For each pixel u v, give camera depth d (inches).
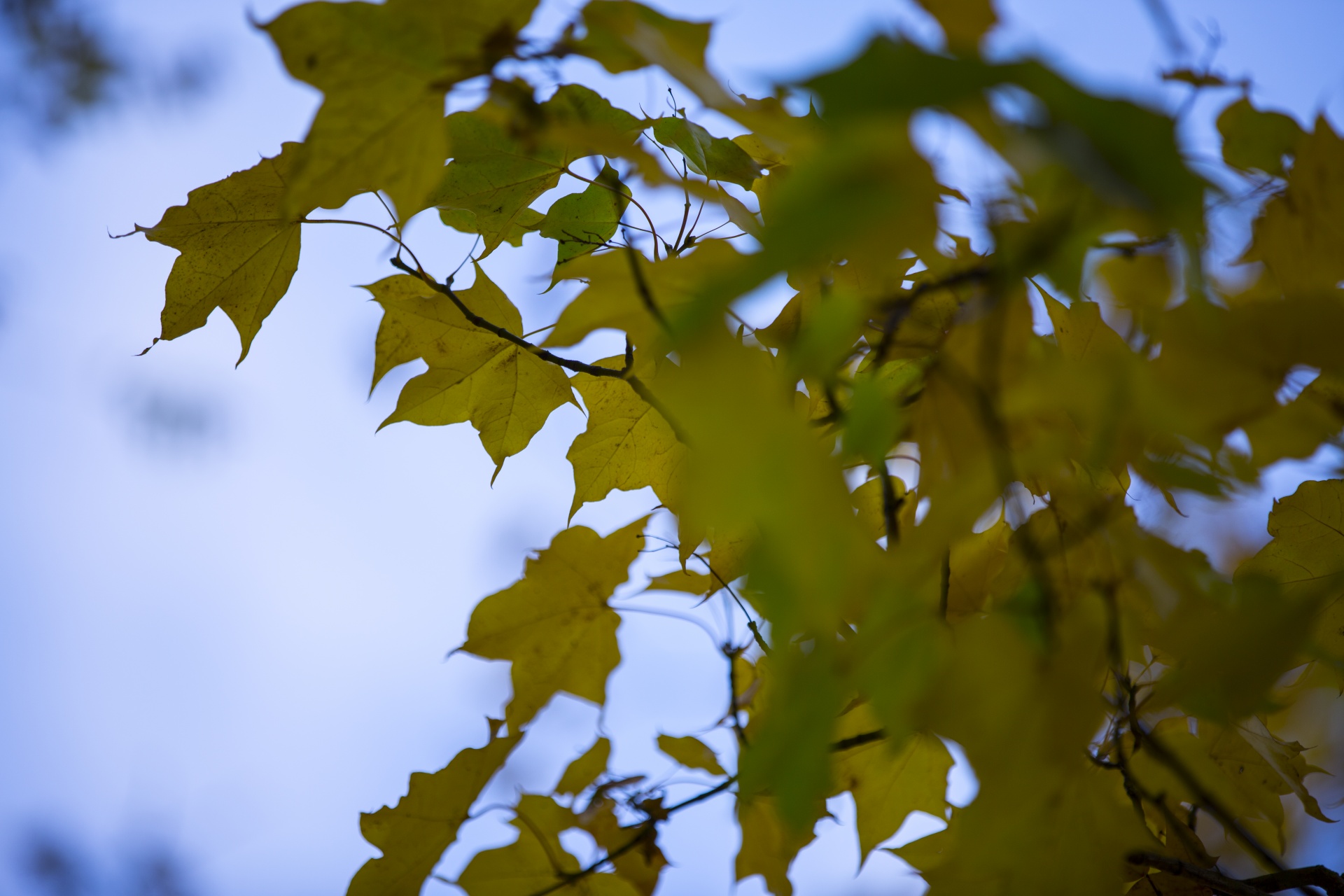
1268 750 75.0
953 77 38.8
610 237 75.4
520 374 78.7
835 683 56.6
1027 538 65.0
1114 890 63.8
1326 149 68.9
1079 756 65.3
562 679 79.1
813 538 50.2
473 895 76.5
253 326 76.9
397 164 69.5
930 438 69.1
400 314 77.9
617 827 78.7
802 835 53.2
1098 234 44.3
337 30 68.4
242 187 75.3
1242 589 62.5
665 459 78.2
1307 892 71.9
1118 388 52.3
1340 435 63.2
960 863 64.1
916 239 42.5
